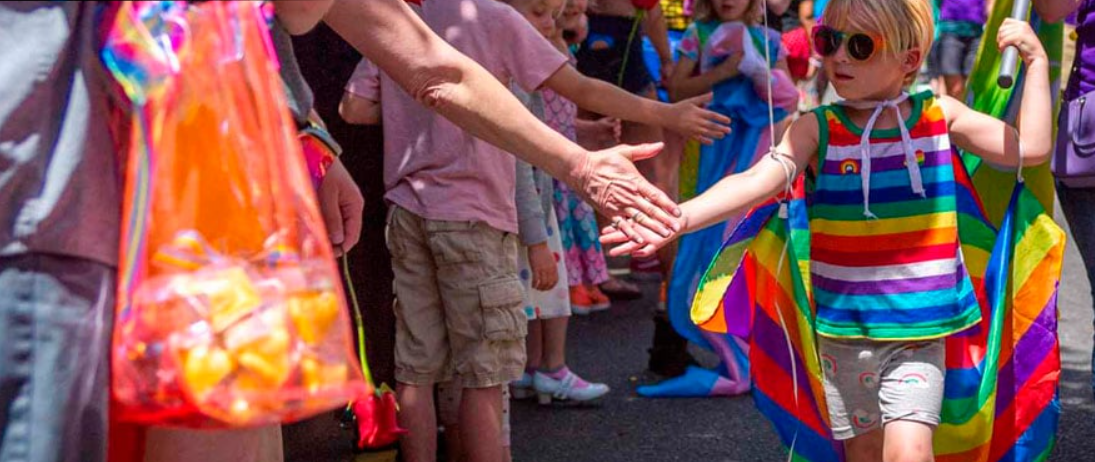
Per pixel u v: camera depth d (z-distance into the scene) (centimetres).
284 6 229
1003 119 374
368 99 395
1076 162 385
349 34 262
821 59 338
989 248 345
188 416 194
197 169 195
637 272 757
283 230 198
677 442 475
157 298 190
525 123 268
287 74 238
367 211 434
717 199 321
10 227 193
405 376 393
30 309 195
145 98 194
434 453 399
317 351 195
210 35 198
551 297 488
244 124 198
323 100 424
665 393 532
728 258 335
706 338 531
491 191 380
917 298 329
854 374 335
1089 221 394
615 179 274
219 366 189
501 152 381
